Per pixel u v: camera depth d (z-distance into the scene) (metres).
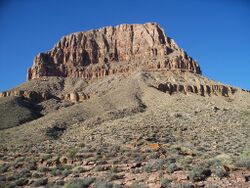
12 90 192.38
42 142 71.12
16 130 104.06
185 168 22.66
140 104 133.62
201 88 169.00
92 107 130.88
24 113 133.38
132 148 40.56
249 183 18.59
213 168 21.88
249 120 81.50
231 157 25.66
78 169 28.33
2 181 26.70
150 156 31.16
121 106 131.50
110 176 23.50
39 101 166.50
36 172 29.72
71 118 114.44
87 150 40.34
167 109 111.19
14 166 33.44
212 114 92.62
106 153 36.88
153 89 153.50
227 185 18.34
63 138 81.12
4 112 131.25
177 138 60.03
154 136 62.56
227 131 66.88
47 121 112.25
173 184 19.12
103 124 93.50
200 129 71.69
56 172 27.83
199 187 18.39
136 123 83.50
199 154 31.39
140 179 21.64
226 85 176.50
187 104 120.12
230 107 121.00
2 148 56.31
